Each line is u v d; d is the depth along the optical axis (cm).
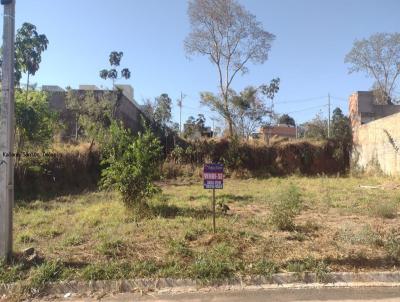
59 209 1479
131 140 1344
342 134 3409
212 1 3878
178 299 633
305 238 915
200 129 3753
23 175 1950
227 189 2116
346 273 702
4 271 699
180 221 1111
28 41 1912
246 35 3941
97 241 914
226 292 656
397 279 699
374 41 4600
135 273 702
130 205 1278
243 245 848
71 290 664
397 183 2191
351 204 1466
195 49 3959
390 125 2616
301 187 2112
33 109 1780
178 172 2984
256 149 3300
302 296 638
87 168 2380
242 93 3812
